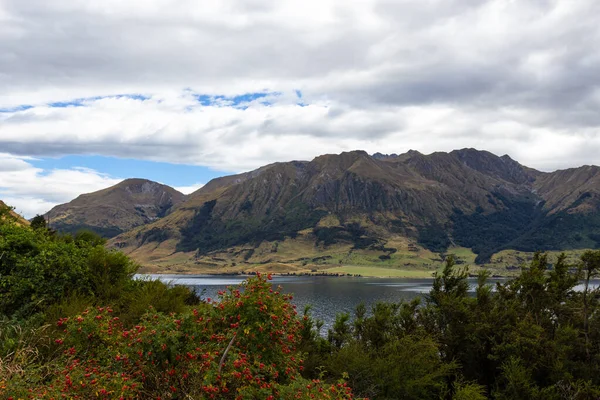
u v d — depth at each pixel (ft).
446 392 46.68
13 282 42.27
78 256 51.52
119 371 24.02
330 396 26.43
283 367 28.68
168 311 44.52
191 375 25.17
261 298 27.27
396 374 43.50
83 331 28.02
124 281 51.96
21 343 29.94
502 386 52.37
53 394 21.97
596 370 51.72
